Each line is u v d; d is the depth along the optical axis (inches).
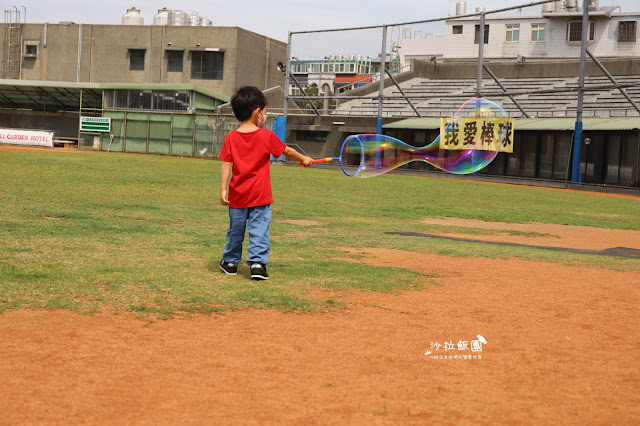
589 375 133.5
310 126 1595.7
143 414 104.3
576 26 1780.3
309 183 856.9
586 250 357.7
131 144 1702.8
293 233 362.6
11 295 174.7
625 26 1707.7
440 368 134.7
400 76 1702.8
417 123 1449.3
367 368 132.4
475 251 322.0
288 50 1620.3
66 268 215.9
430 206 619.8
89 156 1279.5
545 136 1232.2
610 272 273.4
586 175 1168.2
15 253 239.3
